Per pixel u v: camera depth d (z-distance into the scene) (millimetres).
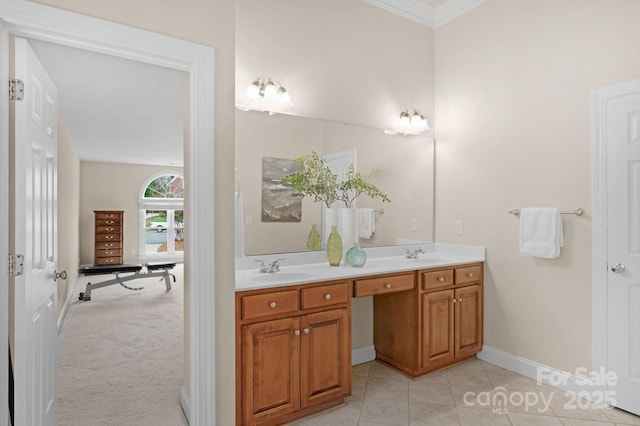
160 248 9148
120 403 2432
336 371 2283
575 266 2504
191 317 1838
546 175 2658
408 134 3328
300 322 2148
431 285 2744
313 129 2814
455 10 3285
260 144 2594
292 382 2113
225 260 1916
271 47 2639
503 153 2934
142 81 3291
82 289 6035
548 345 2646
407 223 3322
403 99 3305
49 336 1879
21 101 1524
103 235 7840
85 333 3852
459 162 3273
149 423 2203
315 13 2836
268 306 2033
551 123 2633
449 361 2885
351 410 2287
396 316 2857
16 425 1505
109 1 1613
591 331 2418
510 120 2889
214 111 1868
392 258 3164
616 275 2305
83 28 1551
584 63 2463
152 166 8906
